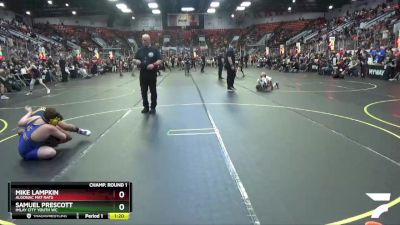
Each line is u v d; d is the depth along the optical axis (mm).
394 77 20109
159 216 3832
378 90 15078
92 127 8258
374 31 30625
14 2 40750
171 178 4895
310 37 46375
